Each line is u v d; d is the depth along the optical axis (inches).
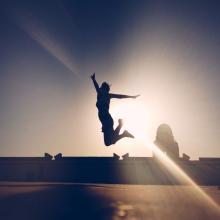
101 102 313.1
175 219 196.7
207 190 456.1
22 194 334.0
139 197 321.4
